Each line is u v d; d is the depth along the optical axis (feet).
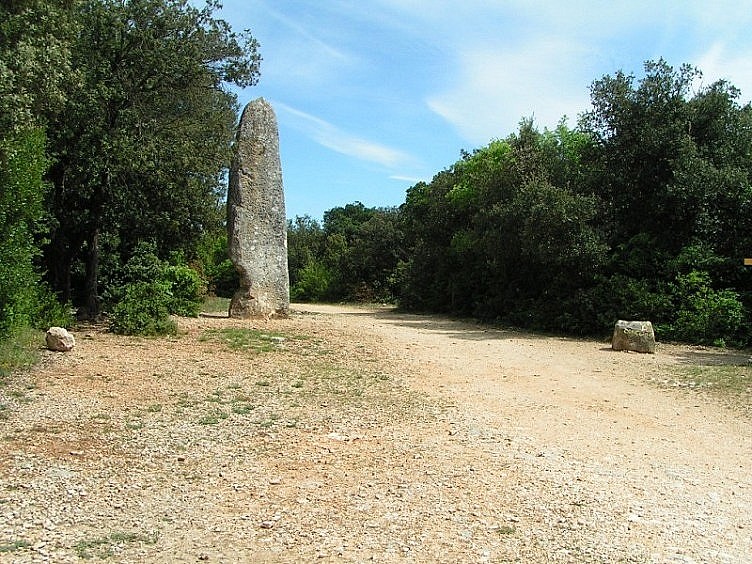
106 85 52.70
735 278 59.62
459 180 99.30
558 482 18.42
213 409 25.85
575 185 69.36
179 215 60.85
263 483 17.76
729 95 65.10
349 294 144.97
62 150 49.70
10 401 25.14
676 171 61.31
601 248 61.77
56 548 13.28
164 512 15.53
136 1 54.08
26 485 16.69
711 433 25.03
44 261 60.90
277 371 34.91
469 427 24.62
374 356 42.42
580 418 27.02
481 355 46.01
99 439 21.15
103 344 40.01
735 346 52.90
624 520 15.70
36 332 40.98
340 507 16.11
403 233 134.21
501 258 74.49
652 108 65.67
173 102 63.67
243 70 60.03
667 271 61.41
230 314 58.54
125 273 60.95
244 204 57.98
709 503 17.10
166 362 35.29
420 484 17.93
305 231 189.88
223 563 12.96
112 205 55.77
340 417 25.59
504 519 15.56
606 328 61.52
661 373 39.14
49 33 40.88
